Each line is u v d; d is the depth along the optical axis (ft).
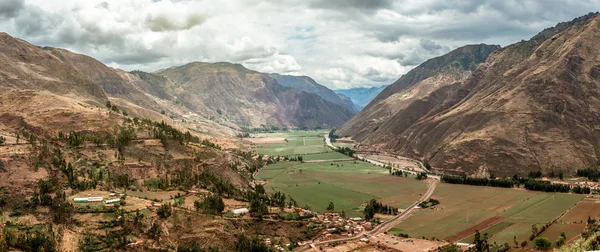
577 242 512.22
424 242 602.03
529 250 554.05
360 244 597.11
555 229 625.82
